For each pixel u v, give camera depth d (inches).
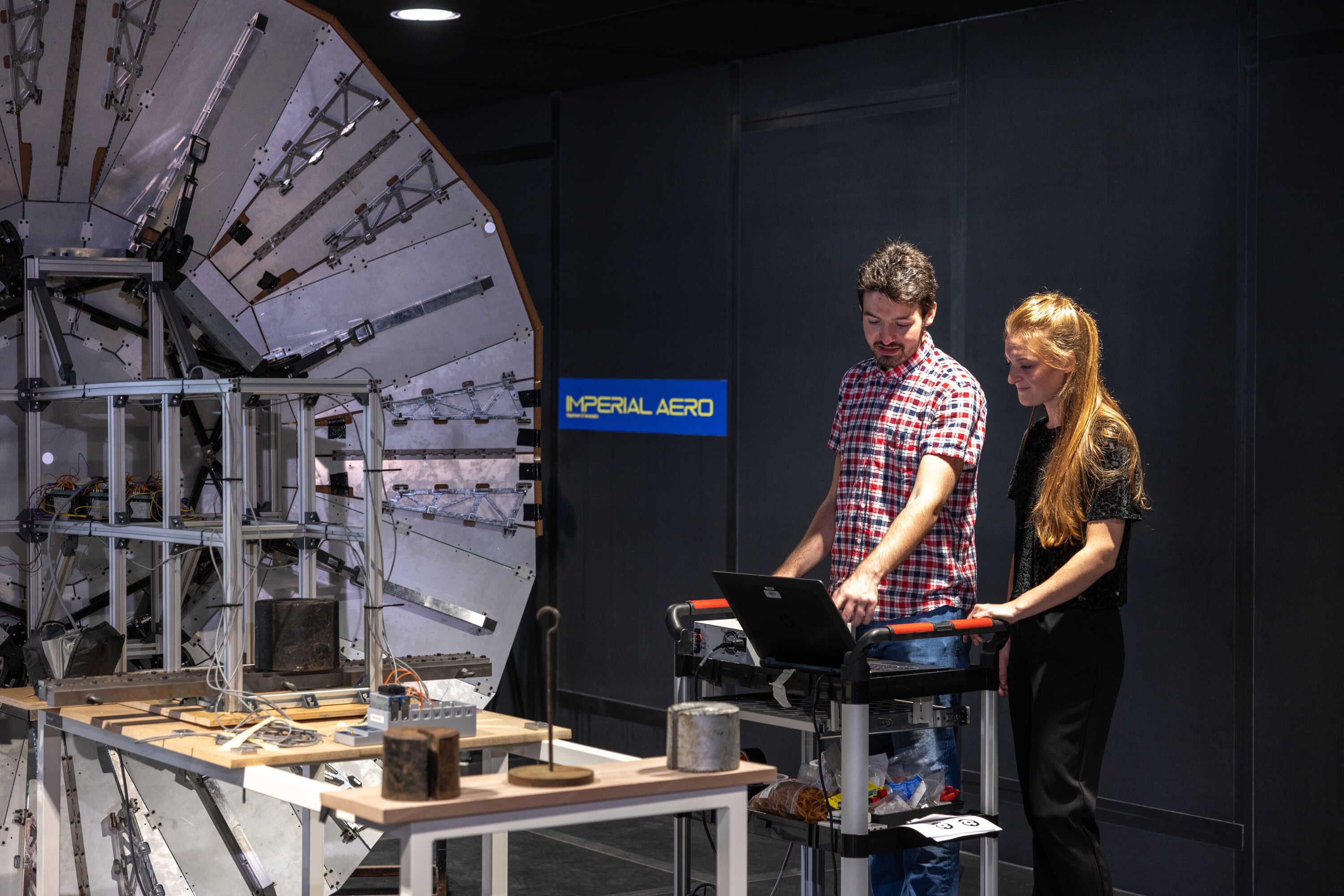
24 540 168.1
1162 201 166.4
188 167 173.5
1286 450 155.1
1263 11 157.0
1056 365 115.6
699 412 221.5
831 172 202.8
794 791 114.2
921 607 124.2
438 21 198.1
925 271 123.8
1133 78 168.9
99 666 139.4
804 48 206.1
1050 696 114.8
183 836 145.6
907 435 124.4
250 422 177.3
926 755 124.1
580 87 239.0
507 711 253.6
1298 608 154.2
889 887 126.4
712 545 219.9
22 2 162.1
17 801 152.9
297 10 175.6
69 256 170.4
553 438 245.8
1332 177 151.6
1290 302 154.9
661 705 228.1
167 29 169.6
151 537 145.2
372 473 133.5
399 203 185.0
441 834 80.5
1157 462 166.7
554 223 244.2
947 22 188.7
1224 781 160.7
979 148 185.2
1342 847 150.7
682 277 223.9
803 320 206.7
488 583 189.9
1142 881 168.6
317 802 94.3
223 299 178.7
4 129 165.5
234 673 124.8
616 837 199.9
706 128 219.8
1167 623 165.8
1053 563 117.3
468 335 189.5
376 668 131.1
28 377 168.9
